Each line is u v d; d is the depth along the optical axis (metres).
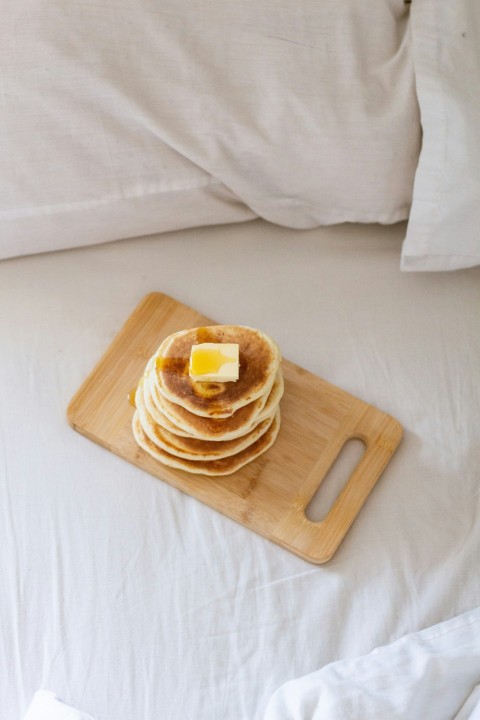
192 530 1.10
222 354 1.05
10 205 1.12
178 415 1.07
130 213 1.17
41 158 1.10
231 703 1.04
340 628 1.07
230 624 1.07
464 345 1.18
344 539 1.11
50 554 1.09
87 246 1.22
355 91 1.10
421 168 1.11
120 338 1.17
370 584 1.09
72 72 1.07
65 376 1.16
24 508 1.11
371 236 1.22
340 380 1.17
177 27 1.08
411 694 1.01
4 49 1.06
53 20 1.06
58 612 1.07
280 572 1.09
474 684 1.03
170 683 1.05
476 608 1.07
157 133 1.10
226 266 1.21
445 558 1.10
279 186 1.16
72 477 1.12
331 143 1.11
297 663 1.06
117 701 1.04
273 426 1.13
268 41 1.09
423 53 1.09
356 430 1.14
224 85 1.10
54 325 1.18
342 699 1.00
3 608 1.07
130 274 1.21
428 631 1.06
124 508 1.11
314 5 1.09
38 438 1.13
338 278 1.21
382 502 1.12
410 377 1.17
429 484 1.13
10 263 1.21
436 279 1.21
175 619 1.07
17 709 1.04
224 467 1.10
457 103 1.08
